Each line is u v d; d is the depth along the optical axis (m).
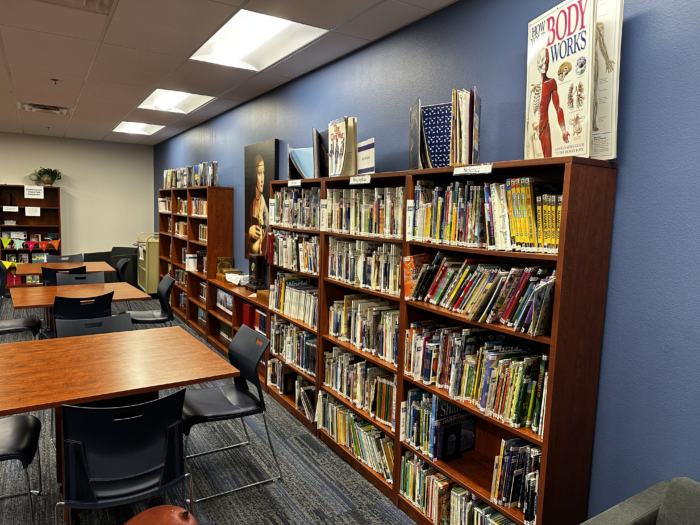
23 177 9.38
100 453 1.95
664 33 1.88
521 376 2.01
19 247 9.17
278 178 5.12
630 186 1.99
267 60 4.36
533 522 2.00
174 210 7.48
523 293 2.02
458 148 2.37
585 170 1.88
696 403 1.81
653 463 1.94
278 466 2.99
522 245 2.02
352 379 3.16
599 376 2.10
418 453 2.58
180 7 3.16
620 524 1.59
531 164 1.95
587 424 2.08
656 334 1.92
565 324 1.90
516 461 2.08
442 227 2.44
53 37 3.77
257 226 5.50
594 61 1.88
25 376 2.34
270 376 4.33
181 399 2.08
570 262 1.88
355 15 3.15
